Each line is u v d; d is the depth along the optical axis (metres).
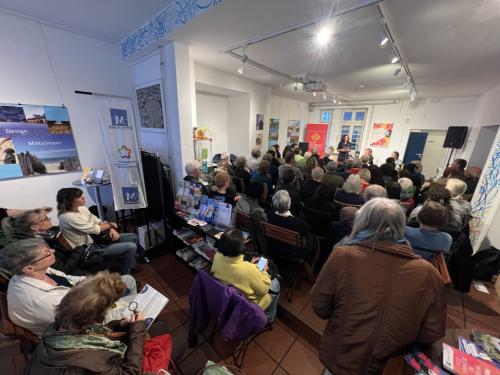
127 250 1.91
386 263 0.73
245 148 5.34
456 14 1.92
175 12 2.11
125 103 2.47
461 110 5.86
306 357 1.45
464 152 5.59
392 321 0.72
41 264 1.08
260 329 1.18
